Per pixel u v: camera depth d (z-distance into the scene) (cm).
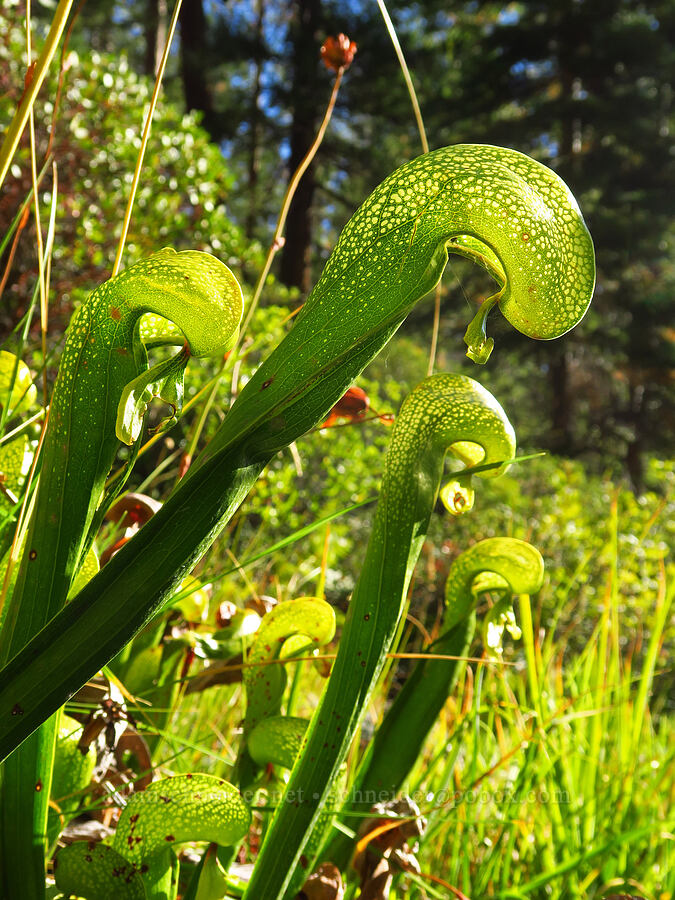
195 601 84
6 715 36
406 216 38
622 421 1489
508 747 156
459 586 70
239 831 56
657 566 454
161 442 164
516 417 1573
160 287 39
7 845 47
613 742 163
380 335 38
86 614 36
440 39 1367
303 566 234
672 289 1296
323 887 63
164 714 85
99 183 381
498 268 41
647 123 1303
